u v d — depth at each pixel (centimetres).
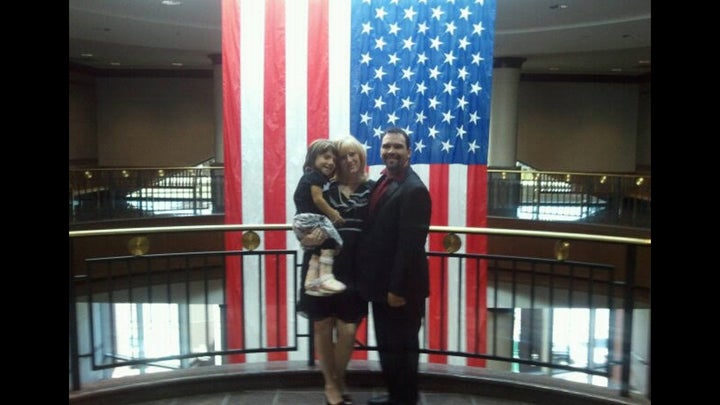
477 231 370
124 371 446
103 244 945
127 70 1747
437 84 441
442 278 450
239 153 461
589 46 1255
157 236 980
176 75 1759
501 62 1416
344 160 290
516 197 1159
